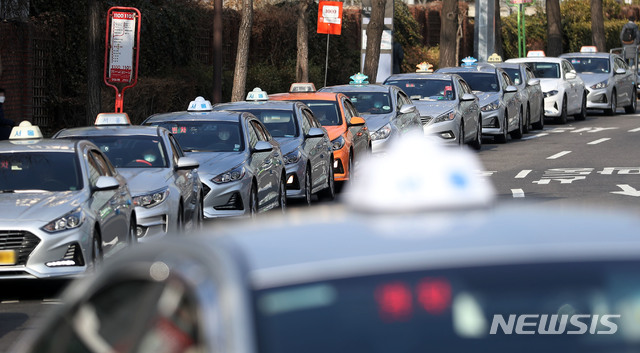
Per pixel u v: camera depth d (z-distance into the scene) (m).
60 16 61.50
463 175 6.90
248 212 36.84
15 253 25.14
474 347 5.78
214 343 5.70
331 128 48.56
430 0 147.62
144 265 6.69
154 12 69.94
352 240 6.34
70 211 25.75
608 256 6.00
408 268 5.95
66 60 62.78
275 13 89.00
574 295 5.88
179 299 6.15
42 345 7.45
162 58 71.19
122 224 28.59
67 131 34.81
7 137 46.03
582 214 7.09
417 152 6.95
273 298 5.87
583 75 91.88
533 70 85.75
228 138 38.53
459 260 5.98
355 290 5.88
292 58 91.12
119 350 6.53
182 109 67.94
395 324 5.78
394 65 91.81
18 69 58.41
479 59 99.75
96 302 7.04
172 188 32.09
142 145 34.03
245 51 64.12
